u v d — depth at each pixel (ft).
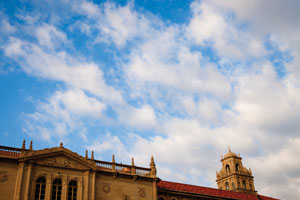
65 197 165.27
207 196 221.05
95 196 172.45
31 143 169.68
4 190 154.30
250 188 294.25
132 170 188.24
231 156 306.55
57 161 170.40
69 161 173.37
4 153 163.32
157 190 198.70
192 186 228.84
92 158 181.47
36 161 165.37
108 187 178.19
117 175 182.29
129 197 180.96
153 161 197.67
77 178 171.94
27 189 157.28
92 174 176.14
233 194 244.42
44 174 164.96
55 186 166.09
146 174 192.65
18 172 159.63
